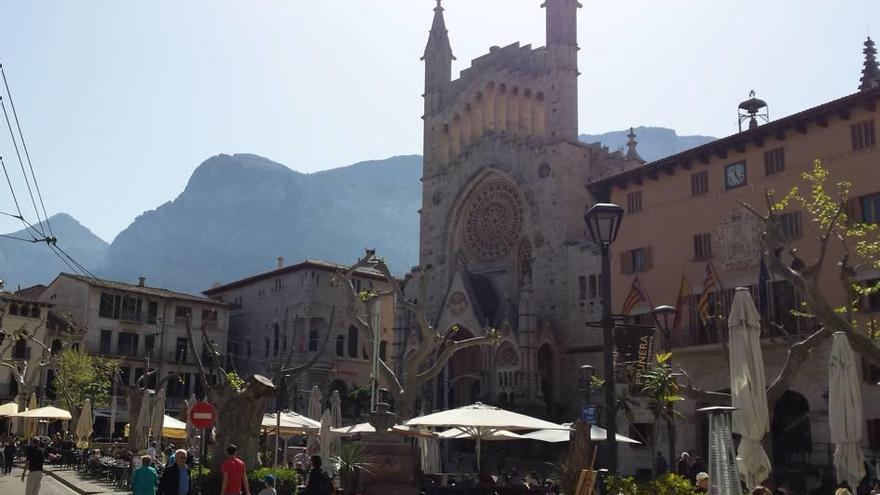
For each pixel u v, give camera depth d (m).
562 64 79.69
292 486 27.56
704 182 55.81
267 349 100.69
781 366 47.94
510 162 81.56
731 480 17.94
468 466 66.31
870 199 45.94
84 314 91.50
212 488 26.50
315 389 51.22
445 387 74.56
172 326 98.00
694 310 54.28
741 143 52.91
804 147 49.81
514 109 85.00
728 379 50.97
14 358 83.62
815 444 45.69
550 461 61.44
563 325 73.12
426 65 96.12
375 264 47.53
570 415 69.62
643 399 38.69
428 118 93.88
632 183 61.00
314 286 96.56
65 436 65.69
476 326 77.19
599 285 70.75
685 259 56.00
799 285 29.61
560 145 77.38
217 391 29.55
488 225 84.19
